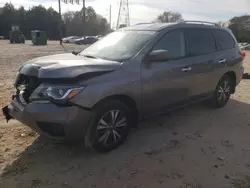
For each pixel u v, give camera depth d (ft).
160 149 13.37
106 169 11.50
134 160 12.25
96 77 11.62
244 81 31.55
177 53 15.33
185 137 14.87
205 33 17.62
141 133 15.11
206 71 17.07
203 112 19.03
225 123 17.13
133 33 15.29
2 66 39.99
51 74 11.14
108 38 16.19
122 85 12.25
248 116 18.60
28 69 12.05
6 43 133.80
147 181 10.80
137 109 13.42
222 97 19.70
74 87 10.96
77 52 16.21
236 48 20.22
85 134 11.64
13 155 12.28
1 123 15.62
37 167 11.48
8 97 21.06
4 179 10.64
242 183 10.91
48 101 11.00
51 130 11.31
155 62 13.83
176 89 15.11
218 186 10.67
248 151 13.57
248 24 204.33
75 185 10.45
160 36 14.46
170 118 17.62
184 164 12.10
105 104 12.03
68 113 10.86
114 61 13.08
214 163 12.30
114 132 12.73
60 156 12.36
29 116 11.14
